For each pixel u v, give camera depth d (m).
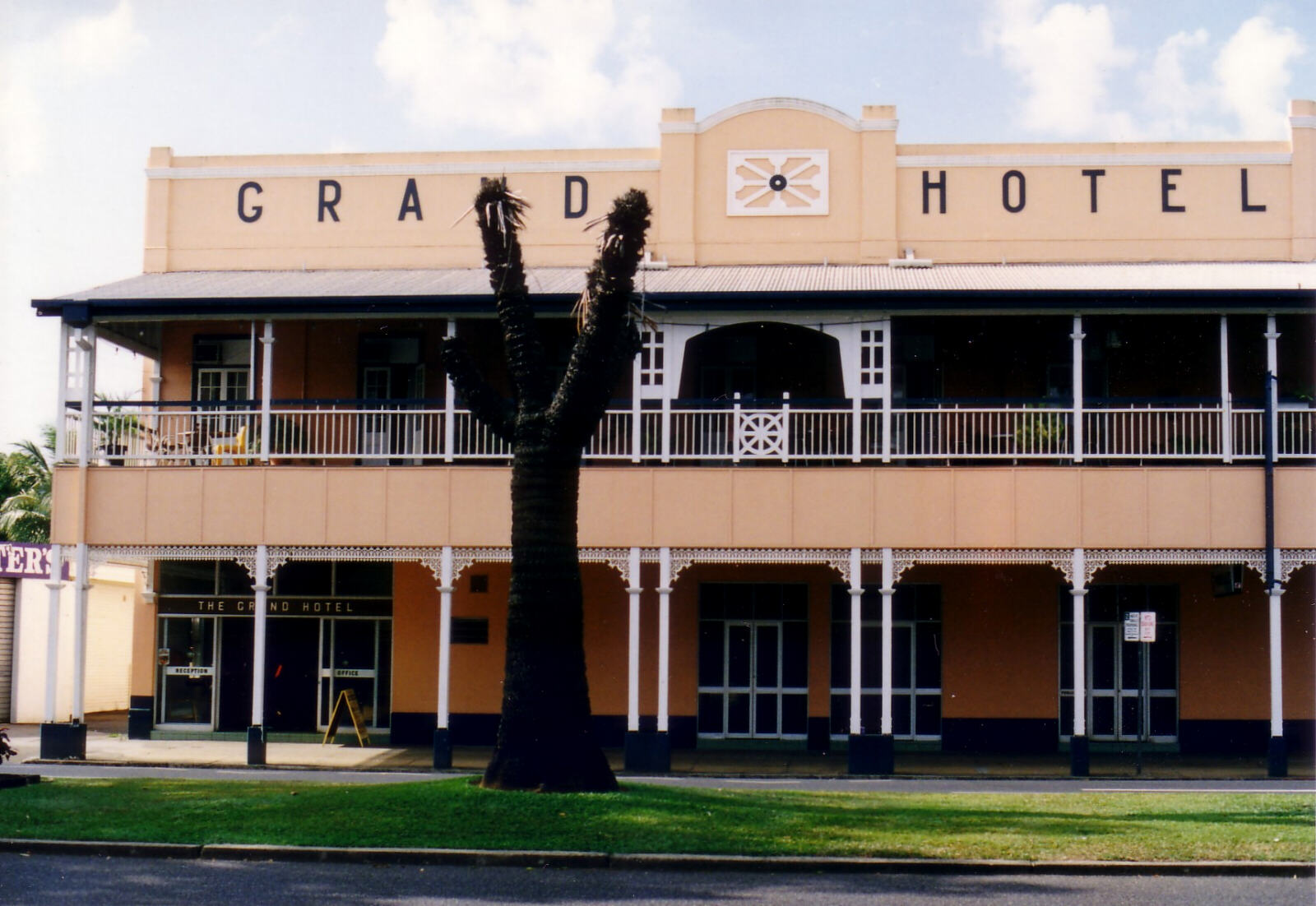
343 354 25.34
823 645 24.38
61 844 12.59
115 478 22.36
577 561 15.43
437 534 21.91
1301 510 20.69
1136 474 20.98
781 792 15.73
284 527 22.09
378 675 25.03
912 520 21.22
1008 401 22.17
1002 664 23.98
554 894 10.94
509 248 15.85
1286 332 23.59
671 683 24.42
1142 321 23.52
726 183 25.61
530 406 15.48
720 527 21.47
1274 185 24.94
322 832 12.84
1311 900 10.75
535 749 14.84
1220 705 23.66
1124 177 25.14
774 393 24.45
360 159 26.31
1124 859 11.98
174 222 26.55
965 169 25.36
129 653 34.31
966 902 10.65
